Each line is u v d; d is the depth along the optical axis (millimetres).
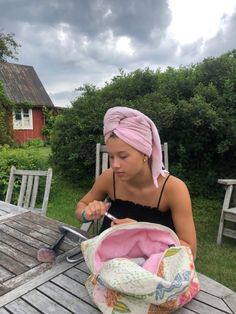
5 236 1728
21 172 3121
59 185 5883
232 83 4535
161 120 4410
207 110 4266
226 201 3473
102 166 2738
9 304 1129
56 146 6059
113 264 928
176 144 4773
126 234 1069
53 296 1165
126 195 1324
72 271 1334
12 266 1390
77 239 1605
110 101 5246
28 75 18875
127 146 1093
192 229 1188
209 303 1094
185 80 4957
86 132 5344
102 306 998
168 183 1228
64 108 6047
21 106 16406
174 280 891
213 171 4801
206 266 3025
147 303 913
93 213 1214
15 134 16422
